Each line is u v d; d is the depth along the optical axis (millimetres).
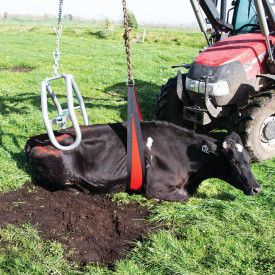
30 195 5609
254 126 6465
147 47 23844
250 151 6547
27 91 11008
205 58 6781
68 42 24547
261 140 6688
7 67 15211
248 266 4246
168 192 5543
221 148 5477
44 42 23750
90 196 5668
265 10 6676
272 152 6754
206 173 5695
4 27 38781
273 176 6242
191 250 4484
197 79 6598
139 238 4773
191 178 5758
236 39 7195
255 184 5336
